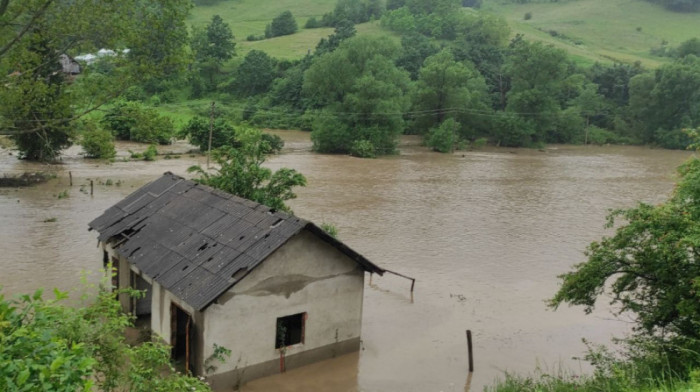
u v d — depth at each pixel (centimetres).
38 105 2294
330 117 5969
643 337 1344
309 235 1435
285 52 10444
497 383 1466
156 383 769
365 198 3709
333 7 14312
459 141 6988
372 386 1447
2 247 2370
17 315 625
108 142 2905
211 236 1498
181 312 1522
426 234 2902
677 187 1295
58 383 537
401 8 12231
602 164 5825
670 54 11594
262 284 1380
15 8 2055
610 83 8619
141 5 2320
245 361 1384
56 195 3362
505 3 16850
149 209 1769
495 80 8512
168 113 7525
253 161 2050
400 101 6250
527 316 1953
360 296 1582
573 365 1605
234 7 14400
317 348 1517
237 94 8919
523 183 4541
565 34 13225
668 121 7562
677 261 1212
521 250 2688
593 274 1310
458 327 1853
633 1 15088
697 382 907
